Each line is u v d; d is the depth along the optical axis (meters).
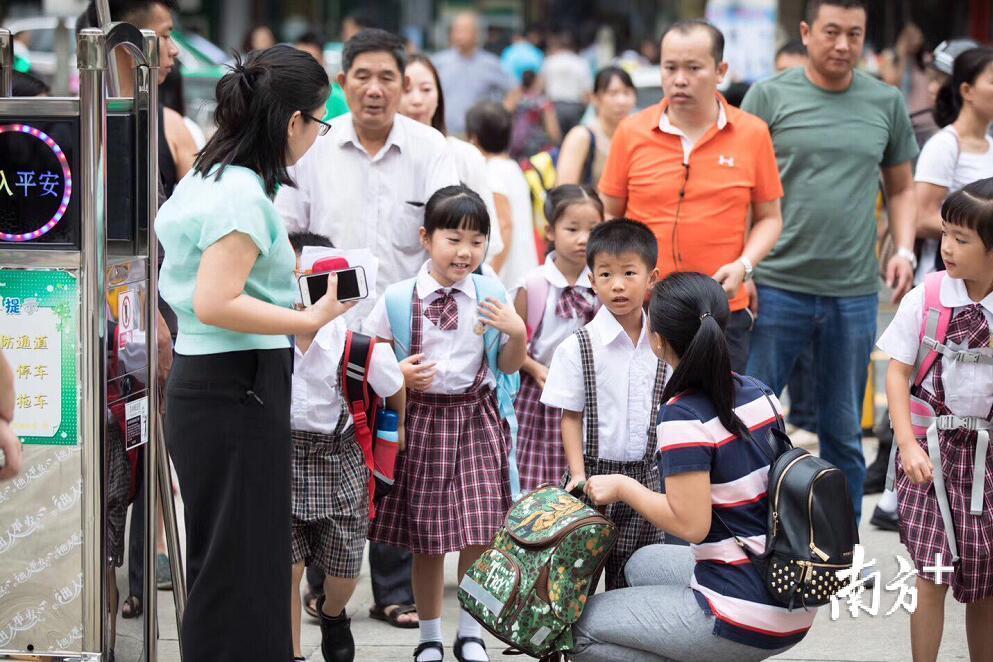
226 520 3.47
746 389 3.51
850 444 5.44
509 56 17.81
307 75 3.45
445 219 4.23
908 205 5.57
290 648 3.62
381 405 4.13
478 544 4.17
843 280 5.35
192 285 3.42
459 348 4.29
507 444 4.38
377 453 4.11
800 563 3.28
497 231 5.59
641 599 3.51
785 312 5.38
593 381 4.12
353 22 10.11
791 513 3.30
